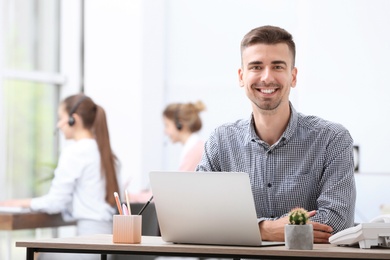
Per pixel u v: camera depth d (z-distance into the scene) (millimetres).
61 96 7059
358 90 5797
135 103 6887
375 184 5688
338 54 5883
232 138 3139
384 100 5711
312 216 2822
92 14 7047
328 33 5918
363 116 5770
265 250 2350
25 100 6777
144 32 6883
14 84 6688
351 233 2443
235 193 2475
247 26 6613
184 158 5664
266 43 2906
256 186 3055
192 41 6820
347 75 5840
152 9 6887
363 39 5789
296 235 2355
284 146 3016
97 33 7027
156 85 6883
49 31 6984
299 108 6008
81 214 4625
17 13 6691
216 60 6734
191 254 2477
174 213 2592
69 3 7059
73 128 4707
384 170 5668
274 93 2914
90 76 7039
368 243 2398
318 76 5941
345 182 2916
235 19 6668
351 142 3018
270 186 3031
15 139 6672
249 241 2502
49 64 6984
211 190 2510
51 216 4762
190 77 6816
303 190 2994
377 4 5754
